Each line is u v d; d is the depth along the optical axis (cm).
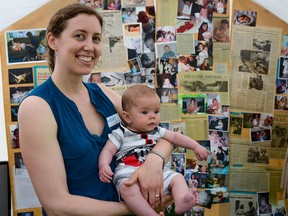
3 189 243
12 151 245
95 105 146
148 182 141
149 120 157
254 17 260
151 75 254
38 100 125
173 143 163
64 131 128
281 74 265
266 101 267
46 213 129
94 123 143
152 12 252
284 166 239
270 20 261
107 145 145
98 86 157
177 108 258
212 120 261
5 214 243
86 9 127
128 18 250
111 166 149
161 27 253
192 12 255
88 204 128
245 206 271
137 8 250
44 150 122
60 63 131
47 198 122
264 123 268
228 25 259
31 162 122
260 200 271
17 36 240
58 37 128
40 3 239
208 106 261
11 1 236
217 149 263
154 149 153
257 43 262
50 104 128
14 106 244
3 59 241
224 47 260
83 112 140
